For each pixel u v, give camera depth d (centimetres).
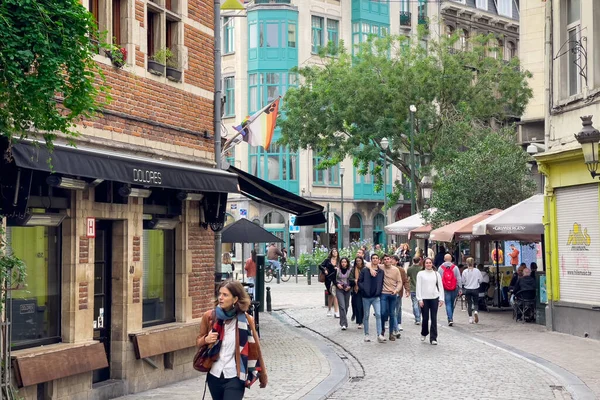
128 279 1388
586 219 2164
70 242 1255
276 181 6125
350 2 6488
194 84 1617
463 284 2631
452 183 3356
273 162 6138
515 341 2086
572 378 1508
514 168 3334
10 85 774
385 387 1448
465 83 4353
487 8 7494
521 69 4438
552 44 2327
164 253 1545
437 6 7038
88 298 1285
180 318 1564
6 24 752
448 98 4406
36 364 1129
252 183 2034
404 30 6794
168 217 1542
